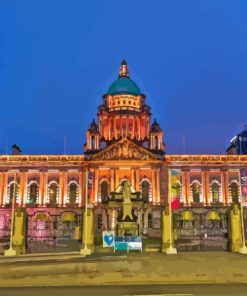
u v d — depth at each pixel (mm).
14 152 93875
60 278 24234
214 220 81688
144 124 99188
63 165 87688
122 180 85562
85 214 42438
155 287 21266
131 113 99125
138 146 87000
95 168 86312
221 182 87125
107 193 85000
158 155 86938
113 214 76062
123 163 86062
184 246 50406
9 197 86312
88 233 41875
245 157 88000
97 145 89562
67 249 46531
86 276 24984
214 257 36562
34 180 87562
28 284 22422
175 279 23922
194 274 25812
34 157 88188
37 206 84938
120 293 19344
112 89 104312
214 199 86500
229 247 43375
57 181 87688
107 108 101125
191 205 85062
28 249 46469
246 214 72000
